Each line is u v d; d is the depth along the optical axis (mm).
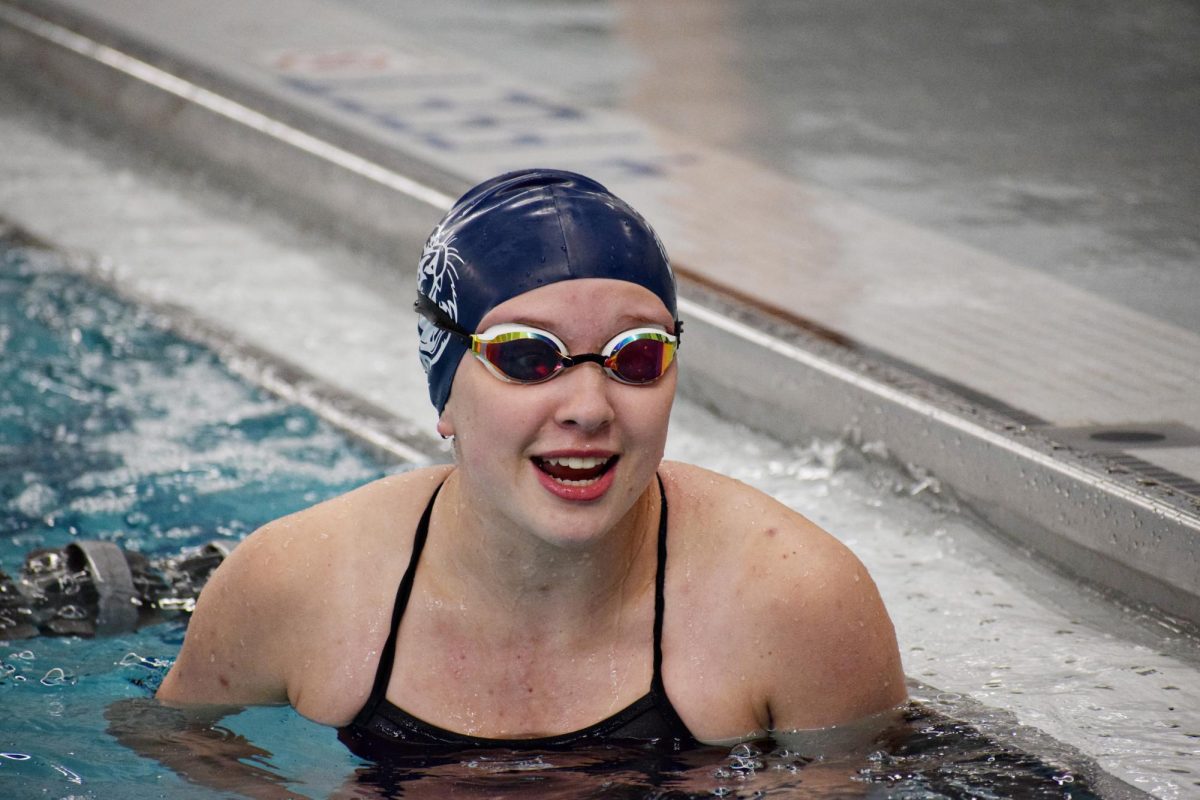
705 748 4160
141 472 7398
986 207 10500
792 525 4258
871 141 12141
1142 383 7438
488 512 3979
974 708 4812
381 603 4254
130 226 11516
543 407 3738
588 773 4062
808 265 9297
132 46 14414
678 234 9820
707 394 8406
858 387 7414
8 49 15562
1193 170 11367
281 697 4461
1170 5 17484
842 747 4215
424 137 11914
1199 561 5707
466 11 16922
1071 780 4176
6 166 12953
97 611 5602
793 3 17797
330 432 8016
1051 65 14734
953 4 17641
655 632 4180
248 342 9273
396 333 9500
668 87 13727
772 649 4133
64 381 8578
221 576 4410
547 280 3791
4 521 6781
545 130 12234
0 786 4199
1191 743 4656
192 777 4176
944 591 6031
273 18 15961
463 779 4055
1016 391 7332
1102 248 9641
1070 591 6086
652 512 4262
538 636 4164
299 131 11938
